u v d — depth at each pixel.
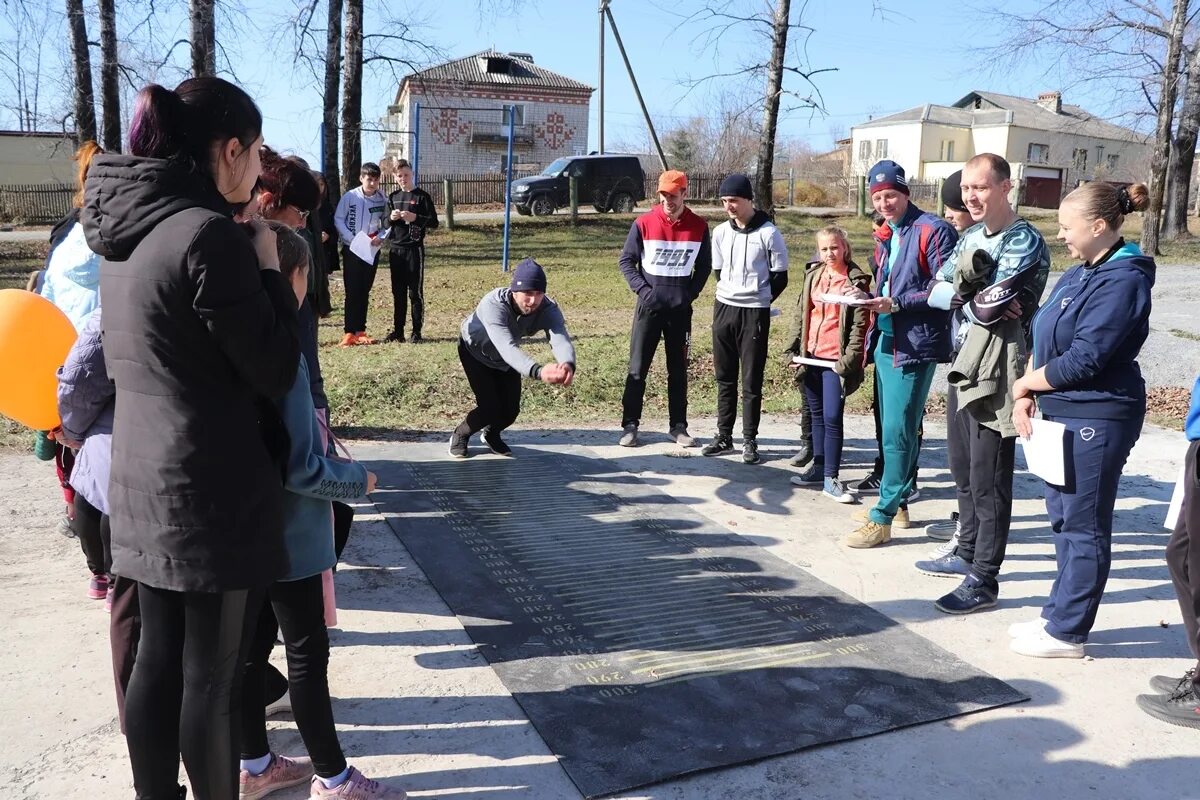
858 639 3.66
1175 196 25.42
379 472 5.67
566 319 11.61
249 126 2.09
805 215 28.98
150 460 1.99
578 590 4.07
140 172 1.95
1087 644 3.69
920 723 3.07
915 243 4.32
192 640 2.07
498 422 5.91
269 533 2.11
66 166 31.44
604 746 2.89
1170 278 17.53
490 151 46.28
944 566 4.33
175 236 1.91
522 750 2.88
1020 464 6.32
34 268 16.70
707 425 7.08
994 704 3.19
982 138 54.06
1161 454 6.49
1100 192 3.20
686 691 3.23
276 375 2.04
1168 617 3.95
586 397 7.57
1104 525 3.44
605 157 27.53
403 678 3.30
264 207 3.11
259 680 2.60
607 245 21.25
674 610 3.88
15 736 2.90
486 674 3.34
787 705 3.15
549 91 46.72
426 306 12.77
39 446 3.47
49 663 3.33
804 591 4.11
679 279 6.14
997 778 2.79
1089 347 3.21
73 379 2.53
